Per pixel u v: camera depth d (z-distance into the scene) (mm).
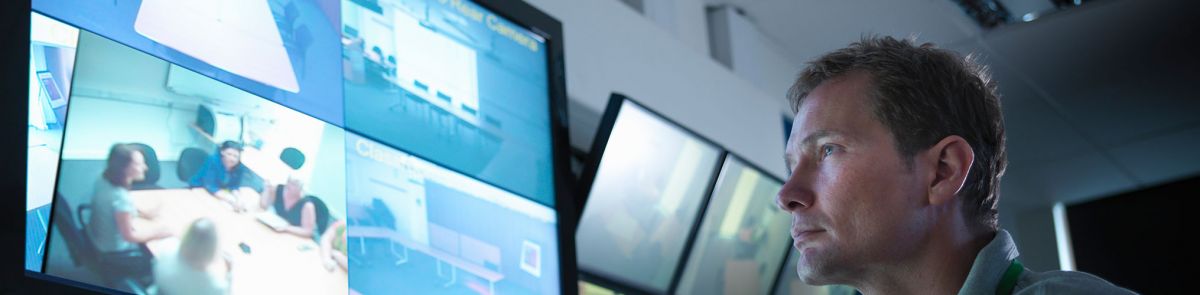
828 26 5598
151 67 1907
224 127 2004
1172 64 5906
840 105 1288
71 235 1685
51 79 1730
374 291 2188
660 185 3896
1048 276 1167
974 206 1275
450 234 2422
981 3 5309
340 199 2191
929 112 1265
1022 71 6023
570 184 2840
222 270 1900
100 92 1806
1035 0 5262
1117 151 7191
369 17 2445
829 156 1277
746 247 4387
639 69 4375
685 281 4098
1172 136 6941
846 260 1259
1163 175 7648
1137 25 5480
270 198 2045
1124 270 7906
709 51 5320
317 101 2227
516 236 2607
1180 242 7750
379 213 2270
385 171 2326
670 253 3998
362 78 2361
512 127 2734
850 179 1250
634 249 3850
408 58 2506
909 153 1254
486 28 2779
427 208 2391
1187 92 6273
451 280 2375
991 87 1383
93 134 1771
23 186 1579
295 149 2135
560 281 2688
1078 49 5758
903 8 5379
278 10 2217
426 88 2523
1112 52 5793
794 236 1307
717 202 4203
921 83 1278
